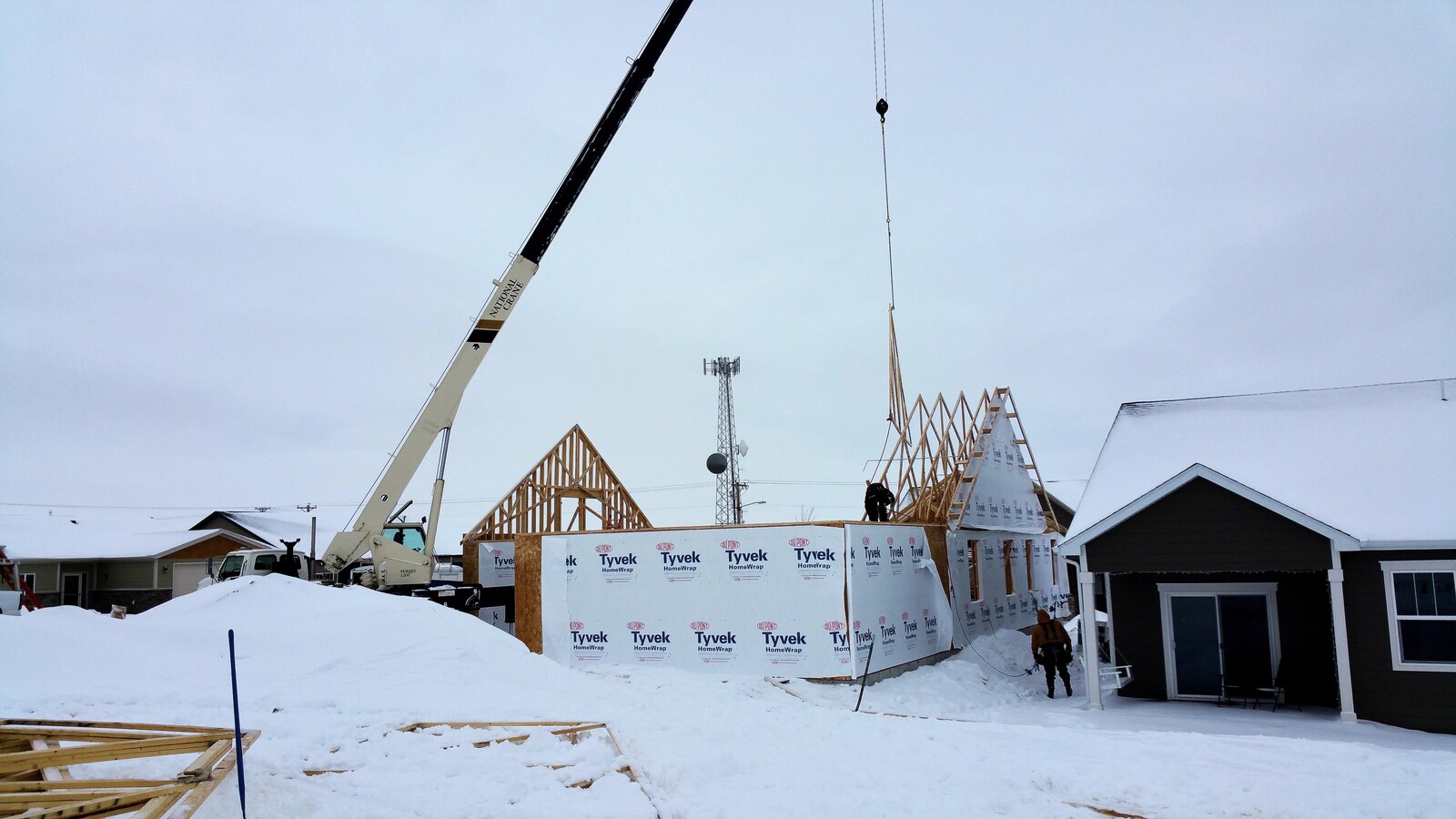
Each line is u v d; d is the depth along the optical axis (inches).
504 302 817.5
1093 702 560.1
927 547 711.1
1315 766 328.5
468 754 327.9
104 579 1471.5
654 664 614.2
